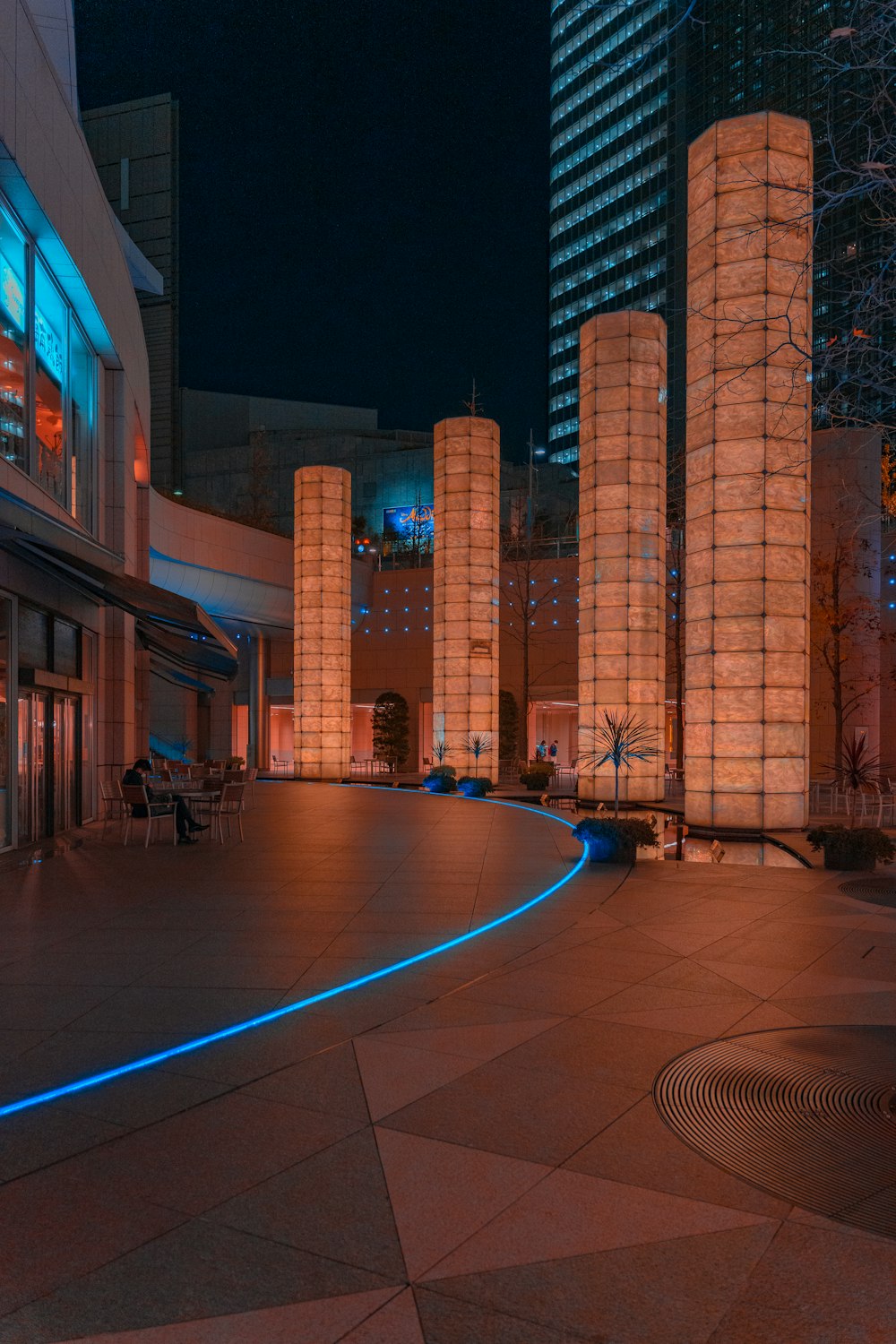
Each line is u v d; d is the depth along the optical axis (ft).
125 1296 10.05
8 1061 17.26
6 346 42.37
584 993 21.99
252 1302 9.94
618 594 84.38
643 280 317.01
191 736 165.58
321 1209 11.89
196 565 126.00
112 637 65.21
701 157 61.05
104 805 62.64
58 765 52.85
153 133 213.05
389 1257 10.80
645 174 315.58
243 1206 11.94
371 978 23.21
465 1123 14.56
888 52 14.49
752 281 58.39
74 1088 15.94
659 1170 13.01
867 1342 9.30
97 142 217.56
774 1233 11.37
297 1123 14.55
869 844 41.91
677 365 296.30
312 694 124.67
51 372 50.39
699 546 61.00
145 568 85.20
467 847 49.90
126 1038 18.54
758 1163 13.26
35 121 40.60
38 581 46.88
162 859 44.88
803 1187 12.56
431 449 236.63
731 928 29.48
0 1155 13.41
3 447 42.06
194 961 24.98
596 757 84.58
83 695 57.72
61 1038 18.60
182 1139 13.94
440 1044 18.29
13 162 37.99
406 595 163.02
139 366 75.82
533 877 39.70
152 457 214.07
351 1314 9.75
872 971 24.07
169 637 77.20
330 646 124.98
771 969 24.34
